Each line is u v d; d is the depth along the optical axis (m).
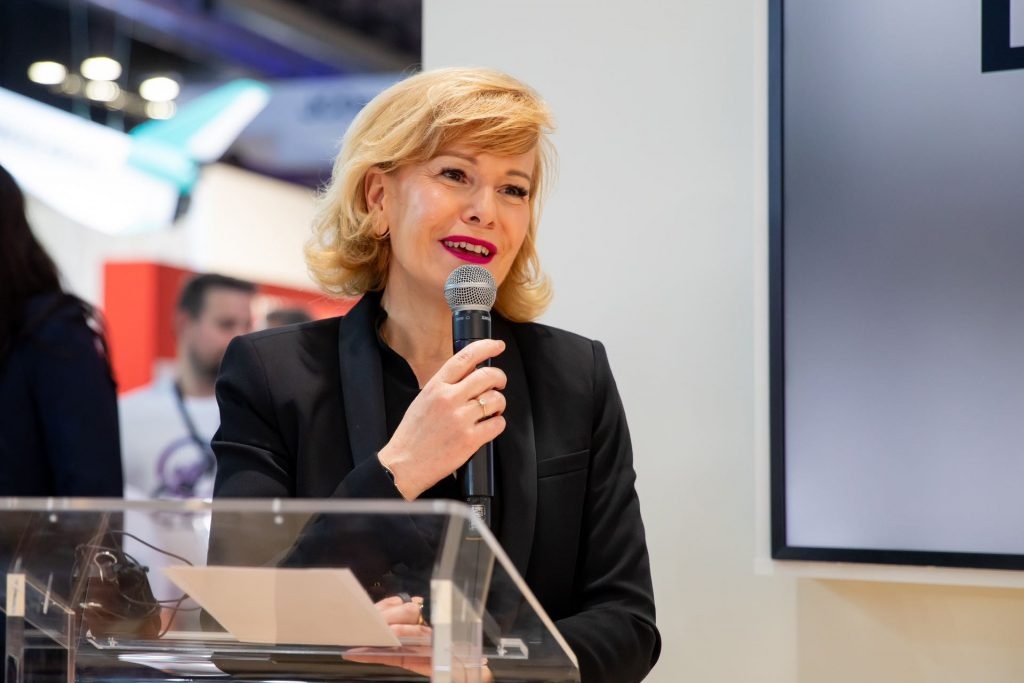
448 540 1.14
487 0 2.91
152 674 1.48
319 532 1.17
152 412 5.66
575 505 2.01
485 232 1.98
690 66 2.73
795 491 2.40
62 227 5.87
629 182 2.77
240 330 5.70
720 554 2.65
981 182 2.32
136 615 1.36
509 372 2.06
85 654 1.45
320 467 1.96
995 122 2.31
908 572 2.34
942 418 2.32
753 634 2.61
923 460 2.32
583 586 2.03
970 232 2.32
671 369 2.71
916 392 2.34
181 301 5.73
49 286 2.74
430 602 1.19
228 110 5.91
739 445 2.65
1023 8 2.30
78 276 5.86
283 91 5.89
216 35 5.91
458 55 2.93
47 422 2.67
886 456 2.35
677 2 2.75
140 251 5.85
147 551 1.24
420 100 2.00
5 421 2.65
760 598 2.61
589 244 2.79
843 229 2.40
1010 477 2.28
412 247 1.98
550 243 2.82
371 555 1.18
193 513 1.19
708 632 2.65
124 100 5.96
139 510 1.20
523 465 1.97
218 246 5.82
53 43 5.93
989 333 2.30
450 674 1.17
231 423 2.00
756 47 2.49
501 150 1.96
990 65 2.32
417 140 1.96
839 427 2.38
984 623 2.46
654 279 2.73
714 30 2.72
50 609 1.40
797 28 2.45
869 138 2.39
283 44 5.96
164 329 5.72
